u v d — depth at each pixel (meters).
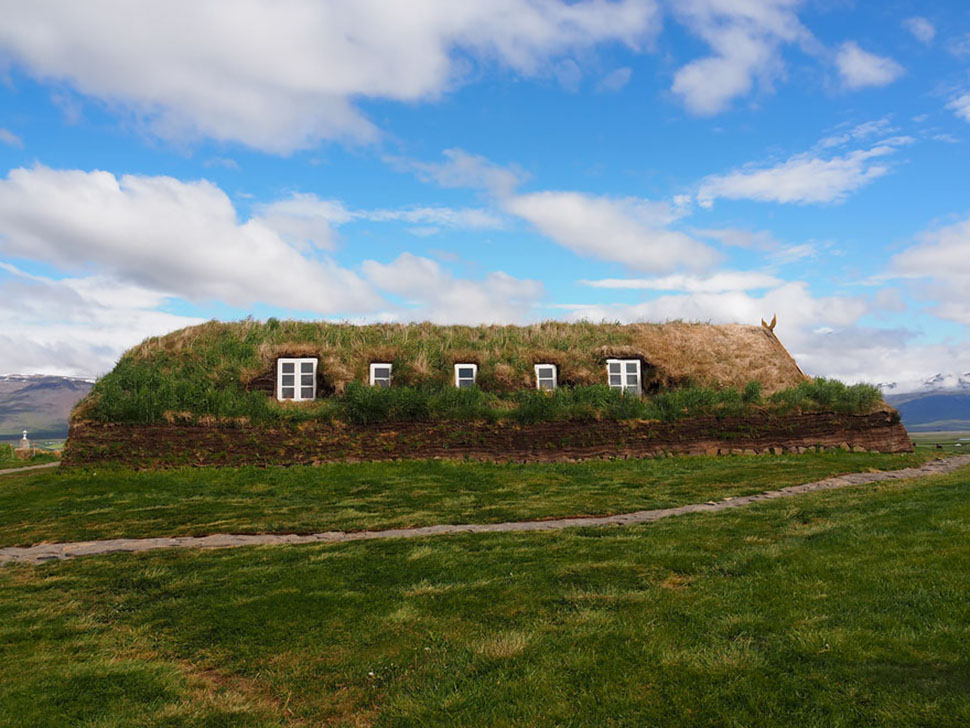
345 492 14.41
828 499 11.22
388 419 18.70
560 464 18.05
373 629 5.92
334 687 4.86
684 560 7.57
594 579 7.04
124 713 4.54
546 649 5.22
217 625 6.19
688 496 12.98
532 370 22.30
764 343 25.09
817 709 4.05
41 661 5.46
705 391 20.59
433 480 15.71
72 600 7.15
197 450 17.50
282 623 6.16
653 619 5.71
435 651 5.37
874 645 4.79
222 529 11.04
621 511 11.74
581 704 4.34
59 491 14.65
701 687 4.44
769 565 7.00
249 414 18.23
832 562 6.85
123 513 12.59
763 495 12.80
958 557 6.45
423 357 22.11
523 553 8.40
